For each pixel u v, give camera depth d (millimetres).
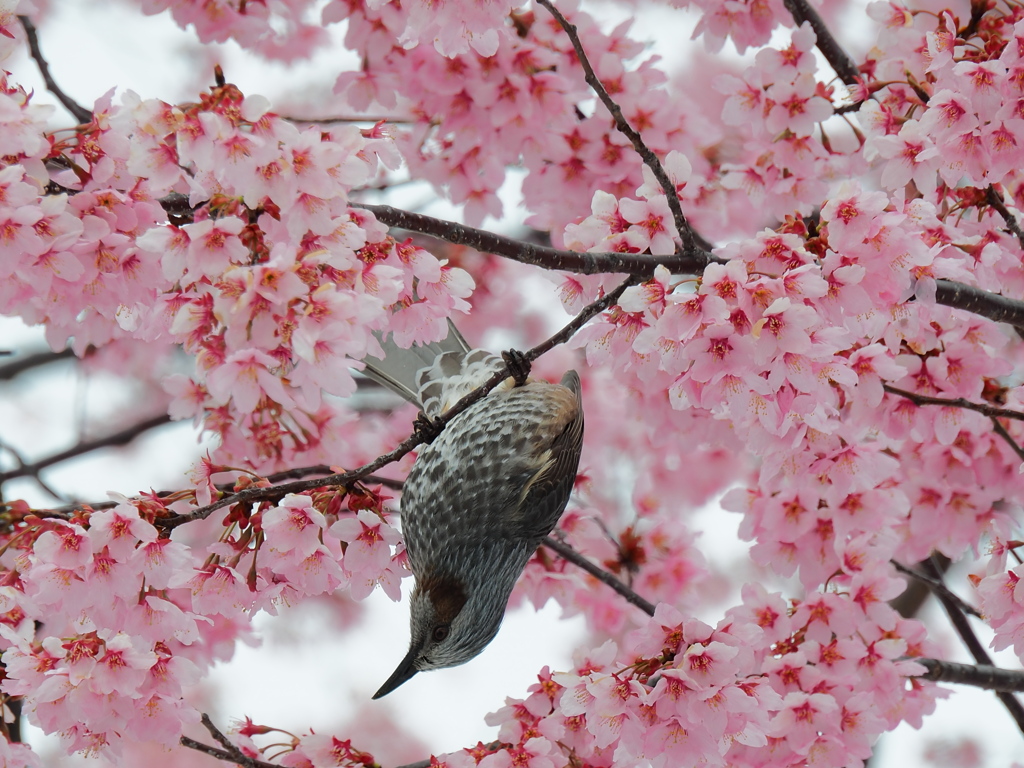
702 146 12117
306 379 6668
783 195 10781
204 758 17938
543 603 11164
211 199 7066
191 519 7312
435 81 11273
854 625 9305
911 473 10977
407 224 8242
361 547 7785
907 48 9680
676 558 12008
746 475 16172
